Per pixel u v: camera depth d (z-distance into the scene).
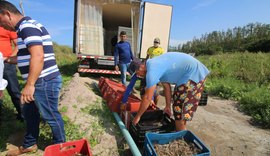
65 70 10.45
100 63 9.10
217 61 13.50
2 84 2.82
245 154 3.93
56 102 3.13
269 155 3.94
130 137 3.63
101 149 3.63
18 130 4.09
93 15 8.91
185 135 3.40
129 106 4.23
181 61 3.35
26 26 2.67
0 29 3.88
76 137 3.83
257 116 5.72
